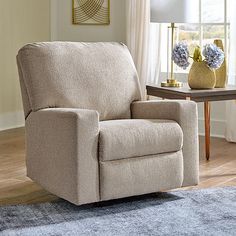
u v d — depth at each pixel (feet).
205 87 17.02
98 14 24.80
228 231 12.16
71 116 12.96
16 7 24.08
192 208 13.66
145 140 13.58
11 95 24.22
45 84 14.38
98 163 13.23
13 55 24.16
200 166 17.84
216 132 22.52
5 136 22.41
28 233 12.03
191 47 22.97
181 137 14.20
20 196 14.69
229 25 22.00
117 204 13.99
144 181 13.76
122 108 15.37
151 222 12.72
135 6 22.99
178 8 17.69
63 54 14.84
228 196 14.60
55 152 13.60
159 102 14.93
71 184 13.15
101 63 15.28
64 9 25.48
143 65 22.93
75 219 12.89
